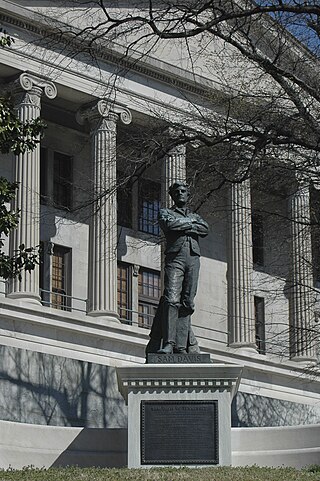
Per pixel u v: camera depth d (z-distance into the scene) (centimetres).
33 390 5841
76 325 6306
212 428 3216
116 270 6594
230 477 2922
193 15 3866
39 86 6366
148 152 4269
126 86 6719
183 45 6588
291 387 7288
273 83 4844
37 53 6306
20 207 6178
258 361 7125
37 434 3597
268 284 7581
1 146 3559
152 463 3192
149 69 6769
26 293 6147
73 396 6016
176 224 3362
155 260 7431
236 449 3722
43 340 6138
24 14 6203
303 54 4209
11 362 5800
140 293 7338
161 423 3216
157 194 7325
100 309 6488
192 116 4881
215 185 4522
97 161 6350
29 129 3566
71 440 3616
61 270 6981
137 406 3231
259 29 4288
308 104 4156
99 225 6456
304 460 3656
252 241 7406
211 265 7738
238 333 7150
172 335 3322
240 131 4012
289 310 6488
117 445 3622
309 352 7356
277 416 6994
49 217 6900
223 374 3244
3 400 5678
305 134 4072
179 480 2856
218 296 7731
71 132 7075
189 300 3359
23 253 3569
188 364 3247
